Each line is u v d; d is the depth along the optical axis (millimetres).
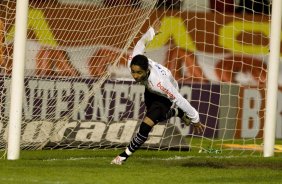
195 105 44562
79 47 39000
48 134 35875
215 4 45438
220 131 44875
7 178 24812
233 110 44656
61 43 38719
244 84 47219
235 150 39344
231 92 44594
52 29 38594
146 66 27172
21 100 29938
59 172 26625
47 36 38469
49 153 34688
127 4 38719
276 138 47844
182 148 37750
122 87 42219
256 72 47625
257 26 47906
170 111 28734
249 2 47688
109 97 41812
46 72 38062
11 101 29906
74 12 38750
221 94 44312
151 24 44156
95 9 38844
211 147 39688
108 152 35938
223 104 44375
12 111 29875
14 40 29828
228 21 47625
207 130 44656
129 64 28953
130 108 42375
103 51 39125
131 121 38250
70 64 38812
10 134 30016
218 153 37469
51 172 26562
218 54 47375
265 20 48094
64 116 37219
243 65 47656
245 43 46562
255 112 45750
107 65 39188
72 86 38344
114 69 41656
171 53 45812
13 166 27953
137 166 29109
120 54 38969
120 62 42562
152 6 38219
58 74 38344
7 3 34406
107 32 38781
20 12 29656
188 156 35094
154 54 45094
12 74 29828
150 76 27547
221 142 43281
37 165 28578
